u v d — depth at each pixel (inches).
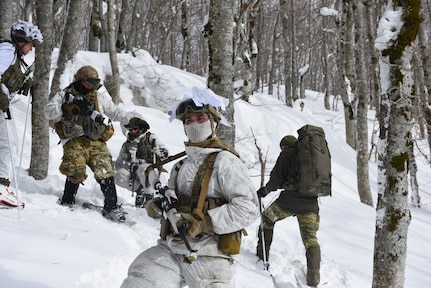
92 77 206.1
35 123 253.8
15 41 188.4
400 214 161.5
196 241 92.3
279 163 200.4
